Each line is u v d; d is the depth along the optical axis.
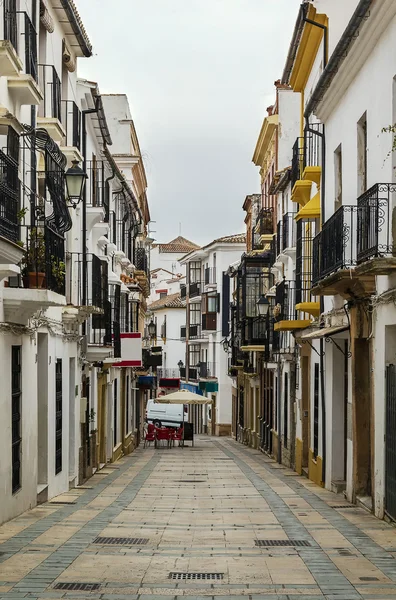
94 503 17.22
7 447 13.86
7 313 13.85
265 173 43.09
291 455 27.83
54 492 18.55
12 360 14.55
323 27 20.62
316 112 19.88
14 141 13.21
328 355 19.70
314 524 13.84
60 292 15.38
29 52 14.95
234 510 16.03
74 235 22.25
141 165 45.25
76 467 21.72
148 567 10.17
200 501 17.75
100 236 26.64
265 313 32.06
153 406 45.25
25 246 14.72
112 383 31.16
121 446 35.00
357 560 10.60
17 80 13.74
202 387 64.19
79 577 9.60
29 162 15.70
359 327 15.74
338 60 16.16
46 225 14.41
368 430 16.22
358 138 16.02
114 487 21.19
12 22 13.31
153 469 27.58
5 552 11.10
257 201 44.78
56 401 18.91
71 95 21.58
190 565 10.31
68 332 20.55
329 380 19.67
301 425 25.36
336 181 18.67
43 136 14.97
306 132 23.91
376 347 14.40
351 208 14.67
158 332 85.81
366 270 12.56
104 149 27.95
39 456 17.67
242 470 27.17
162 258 99.00
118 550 11.32
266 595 8.77
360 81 15.69
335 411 19.45
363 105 15.42
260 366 39.28
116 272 34.62
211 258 65.69
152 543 11.95
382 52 13.91
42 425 17.67
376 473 14.49
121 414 35.59
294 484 21.69
